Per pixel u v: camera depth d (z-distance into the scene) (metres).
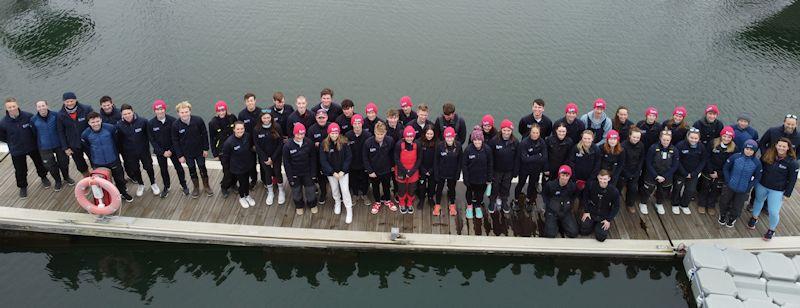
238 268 11.72
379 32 23.72
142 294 11.13
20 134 11.38
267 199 12.09
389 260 11.55
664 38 23.30
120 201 11.32
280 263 11.64
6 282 11.29
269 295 11.13
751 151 10.44
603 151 11.01
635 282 11.20
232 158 11.17
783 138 10.34
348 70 20.98
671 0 26.94
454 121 11.39
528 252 11.21
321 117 10.84
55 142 11.74
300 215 11.84
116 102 18.61
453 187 11.55
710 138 11.58
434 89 19.89
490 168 11.02
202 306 10.88
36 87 19.34
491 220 11.80
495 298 11.00
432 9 25.83
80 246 11.84
